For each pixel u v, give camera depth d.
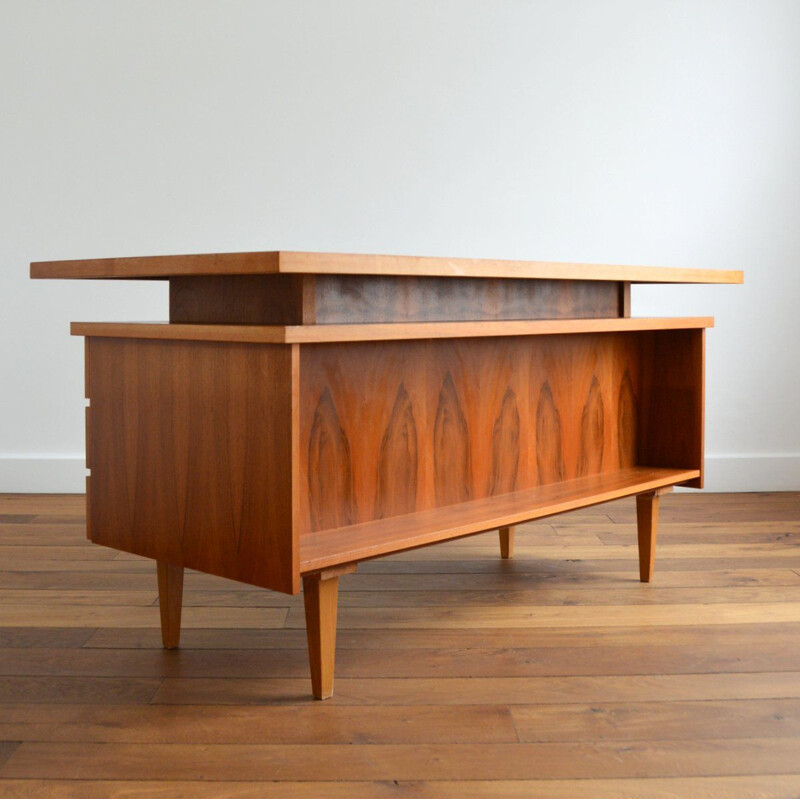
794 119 4.00
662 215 4.03
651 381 2.74
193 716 1.78
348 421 1.92
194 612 2.40
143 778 1.54
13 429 4.01
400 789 1.50
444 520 2.00
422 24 3.95
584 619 2.33
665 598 2.50
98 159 3.93
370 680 1.95
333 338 1.66
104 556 2.93
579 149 4.01
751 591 2.56
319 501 1.88
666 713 1.78
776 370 4.06
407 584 2.65
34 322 3.97
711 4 3.97
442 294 2.06
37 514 3.54
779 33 3.98
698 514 3.56
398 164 3.98
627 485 2.42
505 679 1.95
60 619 2.34
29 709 1.81
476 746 1.65
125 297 3.99
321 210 3.98
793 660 2.05
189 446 1.84
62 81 3.90
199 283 1.95
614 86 4.00
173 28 3.90
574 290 2.40
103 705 1.83
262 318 1.83
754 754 1.62
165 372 1.88
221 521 1.79
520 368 2.32
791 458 4.05
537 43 3.98
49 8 3.88
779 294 4.04
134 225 3.96
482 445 2.24
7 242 3.94
